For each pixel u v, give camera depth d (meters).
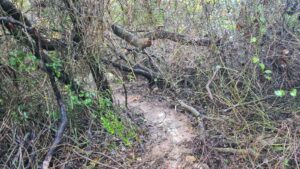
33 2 3.93
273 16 4.67
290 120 4.08
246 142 3.92
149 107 4.96
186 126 4.43
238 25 4.84
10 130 3.93
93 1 3.93
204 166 3.76
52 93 4.13
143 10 5.14
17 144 3.84
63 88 4.23
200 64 5.14
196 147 4.02
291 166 3.61
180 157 3.93
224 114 4.45
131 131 4.31
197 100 4.89
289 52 4.57
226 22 4.99
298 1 4.76
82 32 4.02
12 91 3.96
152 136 4.31
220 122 4.25
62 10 3.96
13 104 3.94
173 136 4.26
